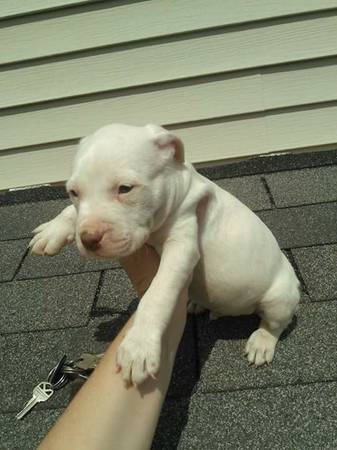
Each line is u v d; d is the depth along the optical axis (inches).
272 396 21.1
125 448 15.1
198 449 19.4
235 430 19.9
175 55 43.6
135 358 16.8
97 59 44.0
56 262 34.6
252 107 45.3
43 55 43.8
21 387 23.6
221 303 24.8
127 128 19.9
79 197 18.8
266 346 23.8
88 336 26.3
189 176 21.5
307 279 28.4
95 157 18.4
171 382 22.9
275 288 24.1
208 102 45.3
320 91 44.5
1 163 48.7
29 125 46.9
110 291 30.0
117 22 42.4
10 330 27.9
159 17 42.2
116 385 16.7
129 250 18.3
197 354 24.6
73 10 42.0
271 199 38.7
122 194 18.4
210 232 22.9
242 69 43.8
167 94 45.3
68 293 30.6
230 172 44.7
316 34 42.2
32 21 42.5
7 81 45.0
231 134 46.6
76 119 46.5
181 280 19.8
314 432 19.2
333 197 37.1
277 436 19.3
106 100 45.7
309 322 25.3
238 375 22.8
